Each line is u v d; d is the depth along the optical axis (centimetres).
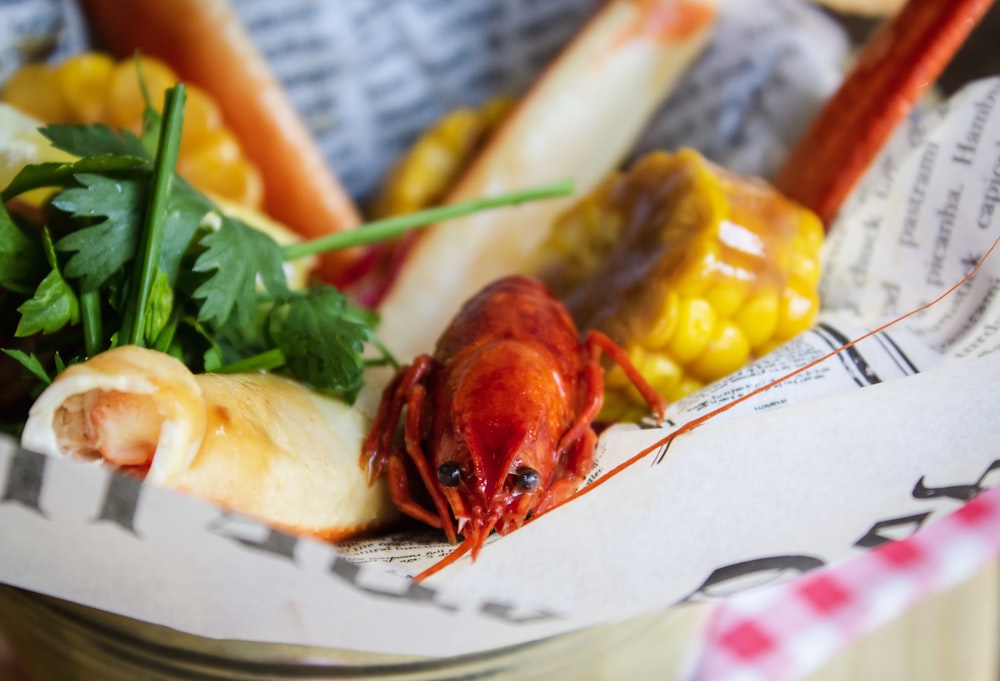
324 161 34
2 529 19
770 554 21
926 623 29
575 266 28
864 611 28
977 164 24
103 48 32
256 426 20
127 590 19
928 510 21
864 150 26
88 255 21
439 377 24
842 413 21
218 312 22
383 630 19
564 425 23
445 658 21
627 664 24
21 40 31
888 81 26
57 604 20
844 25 33
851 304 26
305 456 21
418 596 19
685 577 21
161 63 31
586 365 24
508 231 30
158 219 21
